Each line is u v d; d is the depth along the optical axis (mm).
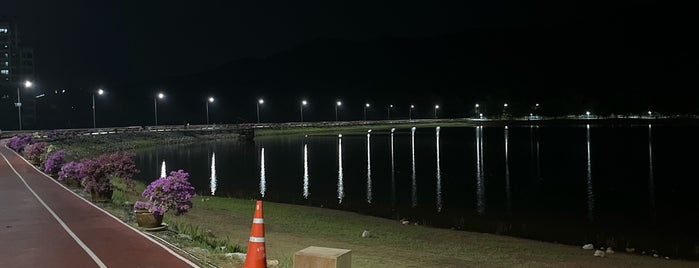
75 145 73000
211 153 86188
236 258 14391
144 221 18359
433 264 19250
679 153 74750
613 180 50156
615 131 135125
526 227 29031
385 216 32094
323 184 49375
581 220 31219
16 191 28109
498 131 149750
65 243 15656
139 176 55406
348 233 25484
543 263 20328
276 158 77000
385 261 19281
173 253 14484
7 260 13734
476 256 21109
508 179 51719
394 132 152625
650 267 20250
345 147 96875
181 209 18781
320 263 10367
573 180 50531
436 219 31266
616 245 24719
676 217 32219
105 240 16078
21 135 74312
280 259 17047
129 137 97938
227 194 42438
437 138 120812
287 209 32656
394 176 55062
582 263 20516
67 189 29000
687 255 22938
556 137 115250
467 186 47188
